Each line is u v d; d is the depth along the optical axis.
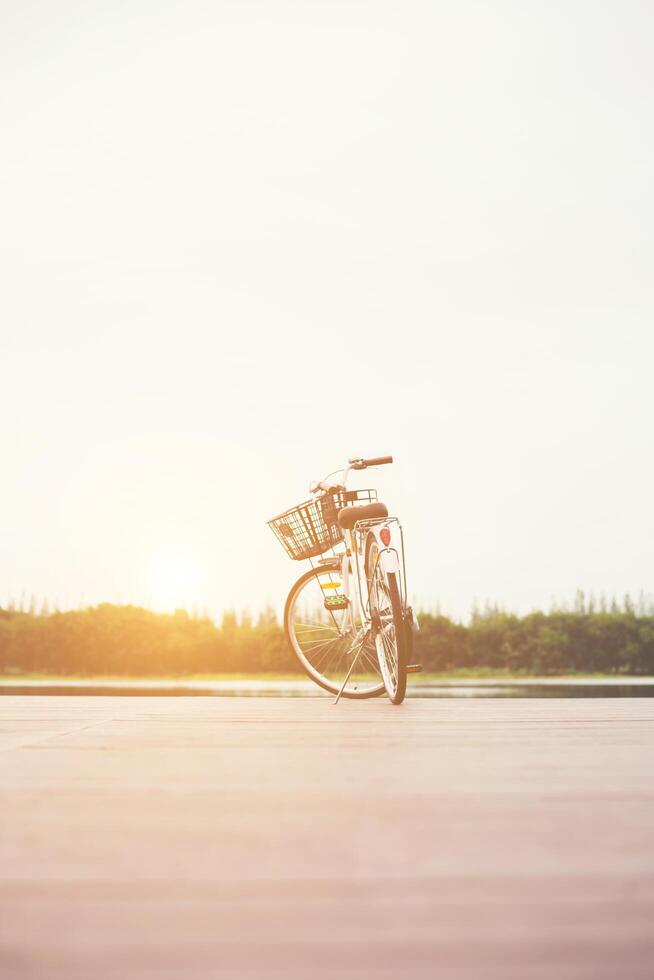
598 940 0.82
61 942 0.82
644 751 2.02
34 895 0.96
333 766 1.79
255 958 0.78
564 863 1.08
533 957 0.78
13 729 2.45
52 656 43.41
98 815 1.34
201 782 1.61
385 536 3.09
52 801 1.44
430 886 0.99
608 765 1.82
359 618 3.38
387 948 0.80
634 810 1.38
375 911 0.90
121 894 0.96
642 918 0.88
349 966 0.76
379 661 3.29
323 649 3.62
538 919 0.88
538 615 40.75
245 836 1.21
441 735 2.31
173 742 2.16
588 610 40.97
